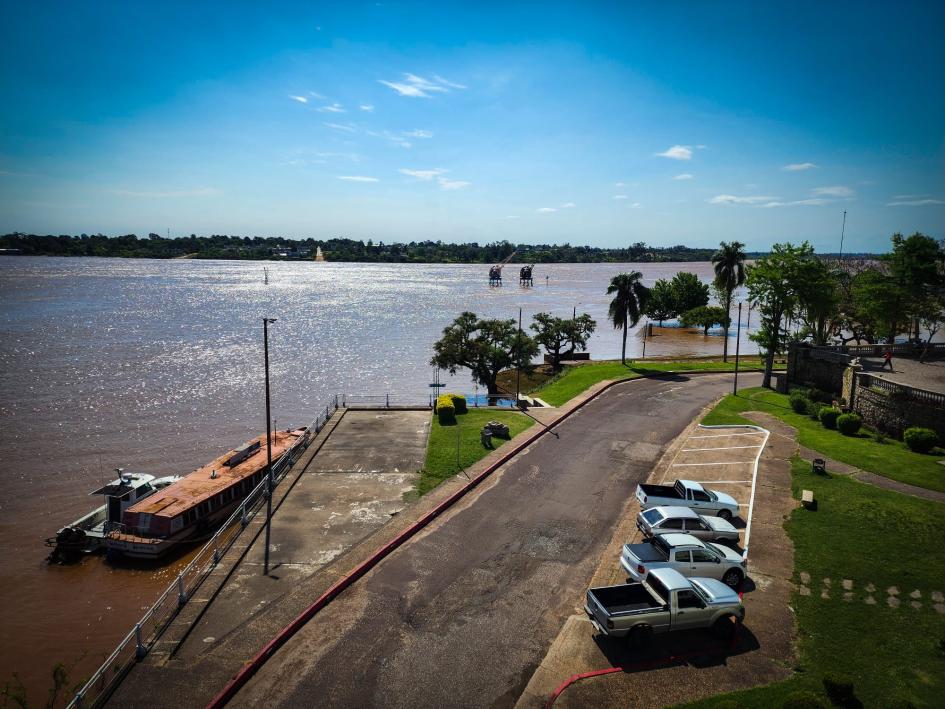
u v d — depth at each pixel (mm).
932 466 31312
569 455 35375
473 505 28547
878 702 15648
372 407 45844
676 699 15953
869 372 43688
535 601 20578
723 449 35969
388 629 19047
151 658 17547
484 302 174875
